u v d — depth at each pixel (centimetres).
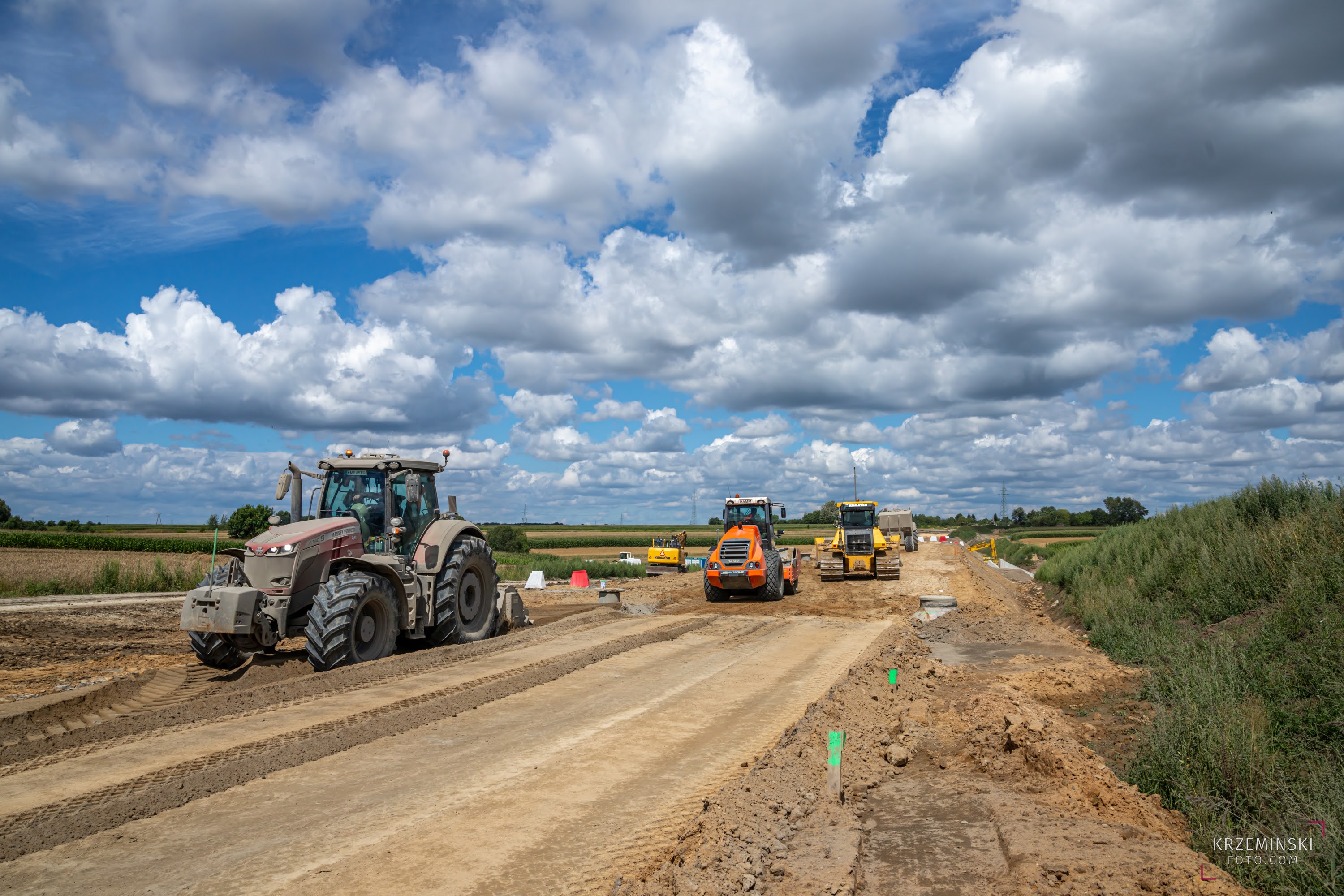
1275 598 1104
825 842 539
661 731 789
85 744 709
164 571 2372
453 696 909
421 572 1236
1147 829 575
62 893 436
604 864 480
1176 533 1644
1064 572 2311
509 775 646
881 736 831
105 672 1083
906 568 3048
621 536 9869
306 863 477
